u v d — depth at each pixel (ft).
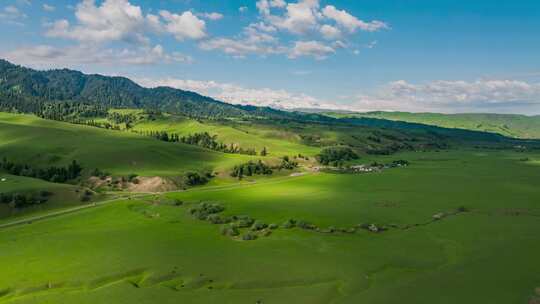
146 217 457.27
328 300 262.06
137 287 275.59
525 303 256.32
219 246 359.46
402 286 282.97
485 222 447.01
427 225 434.71
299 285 283.38
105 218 453.58
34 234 391.65
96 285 278.67
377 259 331.98
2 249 345.72
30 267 304.09
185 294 266.36
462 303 256.73
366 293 271.90
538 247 361.51
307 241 375.45
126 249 345.92
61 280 281.33
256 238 384.06
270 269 307.37
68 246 352.90
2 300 255.09
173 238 379.76
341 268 311.88
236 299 261.03
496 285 282.97
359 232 405.59
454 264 323.57
